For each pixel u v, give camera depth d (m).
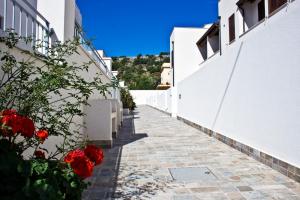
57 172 2.37
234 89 7.49
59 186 2.31
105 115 7.70
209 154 6.75
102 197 3.86
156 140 9.09
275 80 5.24
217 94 9.11
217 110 9.10
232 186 4.29
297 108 4.52
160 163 5.85
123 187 4.28
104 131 7.69
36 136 2.92
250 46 6.38
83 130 7.59
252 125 6.32
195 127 12.50
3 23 4.12
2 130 2.21
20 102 3.16
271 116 5.41
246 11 11.88
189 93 13.95
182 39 19.31
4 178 1.96
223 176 4.84
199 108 11.78
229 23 13.16
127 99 22.88
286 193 3.96
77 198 2.48
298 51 4.49
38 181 2.03
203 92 11.07
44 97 3.28
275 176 4.80
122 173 5.07
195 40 19.38
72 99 6.24
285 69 4.88
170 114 20.36
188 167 5.49
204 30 19.41
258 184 4.37
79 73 7.18
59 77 3.31
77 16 9.96
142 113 23.75
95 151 2.78
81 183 2.56
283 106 4.96
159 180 4.63
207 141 8.81
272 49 5.35
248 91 6.54
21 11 4.29
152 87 48.25
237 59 7.22
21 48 3.74
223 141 8.45
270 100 5.45
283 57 4.95
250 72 6.40
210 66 9.98
